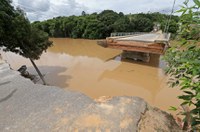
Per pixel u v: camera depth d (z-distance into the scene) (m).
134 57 16.70
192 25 1.18
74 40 41.81
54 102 2.91
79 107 2.71
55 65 15.25
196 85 1.14
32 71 13.09
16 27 9.32
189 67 1.22
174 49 1.44
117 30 42.16
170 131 2.24
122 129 2.19
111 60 17.22
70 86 10.03
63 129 2.22
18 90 3.47
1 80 4.04
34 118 2.50
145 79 11.39
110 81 11.02
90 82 10.77
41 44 11.37
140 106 2.73
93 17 49.03
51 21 52.41
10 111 2.73
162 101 8.15
